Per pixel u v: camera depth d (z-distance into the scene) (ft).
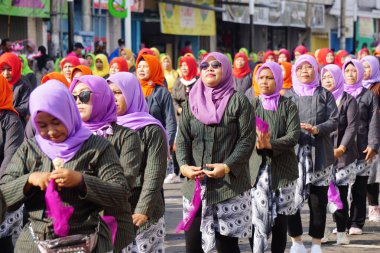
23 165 16.15
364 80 36.17
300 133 27.22
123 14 78.79
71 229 15.78
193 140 22.91
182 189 23.04
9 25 77.30
